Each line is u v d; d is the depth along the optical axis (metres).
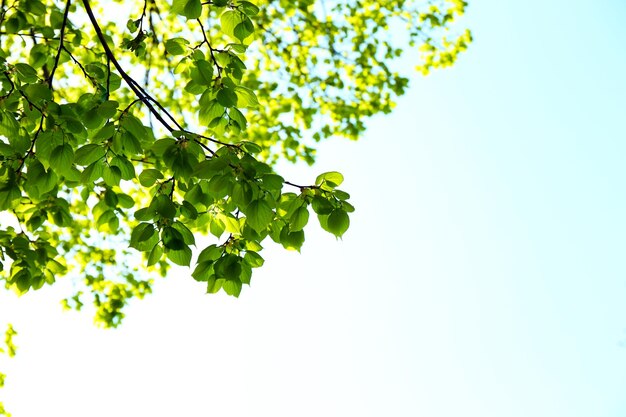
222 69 3.54
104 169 3.15
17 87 3.16
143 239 2.89
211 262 3.12
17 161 3.30
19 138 3.11
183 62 3.46
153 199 2.97
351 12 8.00
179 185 3.14
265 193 2.94
